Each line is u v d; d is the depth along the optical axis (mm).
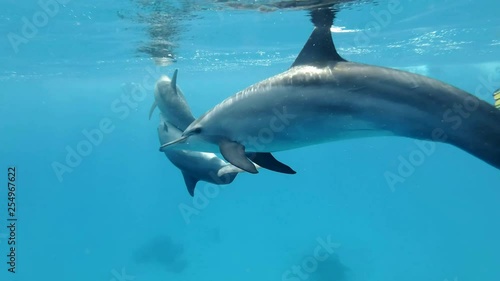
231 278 20281
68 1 10789
